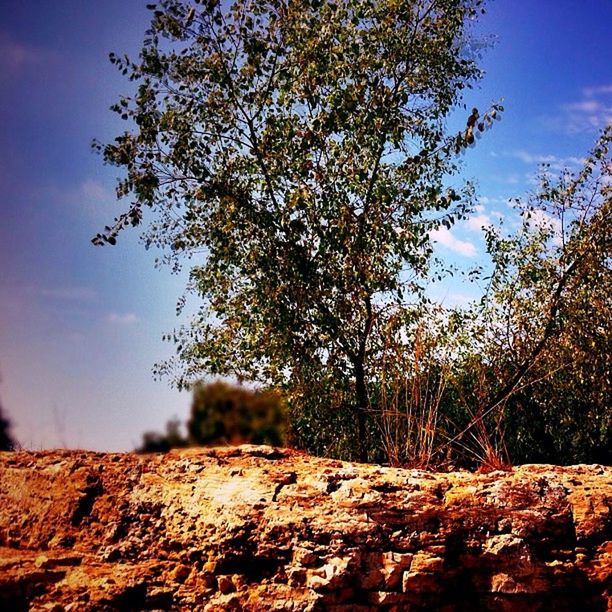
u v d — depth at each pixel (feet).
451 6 38.47
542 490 21.66
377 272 36.81
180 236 38.24
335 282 36.81
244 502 20.71
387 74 38.42
